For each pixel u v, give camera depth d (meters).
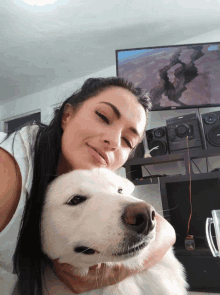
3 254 0.60
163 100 2.62
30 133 0.83
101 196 0.71
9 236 0.61
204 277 1.81
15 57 3.33
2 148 0.68
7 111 4.60
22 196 0.65
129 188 0.97
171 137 2.53
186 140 2.46
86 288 0.69
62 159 0.94
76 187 0.75
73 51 3.27
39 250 0.73
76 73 3.78
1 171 0.62
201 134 2.44
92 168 0.87
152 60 2.71
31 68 3.59
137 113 0.96
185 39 3.12
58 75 3.80
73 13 2.64
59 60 3.44
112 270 0.73
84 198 0.73
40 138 0.84
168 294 0.83
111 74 3.64
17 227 0.62
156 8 2.58
